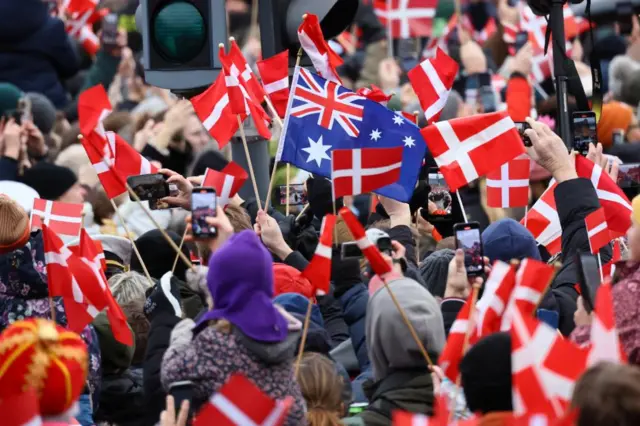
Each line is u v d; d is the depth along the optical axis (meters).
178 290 19.20
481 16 53.78
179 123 34.34
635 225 18.39
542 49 45.25
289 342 16.88
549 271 17.17
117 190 22.31
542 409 14.80
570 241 21.34
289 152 23.48
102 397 20.88
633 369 12.97
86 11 47.47
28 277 20.77
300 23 26.19
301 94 23.64
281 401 15.51
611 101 39.09
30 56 40.44
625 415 12.69
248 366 16.67
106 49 45.72
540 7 26.53
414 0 49.28
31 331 14.90
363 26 49.12
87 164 33.28
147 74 26.00
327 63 24.94
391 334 18.11
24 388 14.77
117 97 45.00
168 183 22.28
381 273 18.11
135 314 21.75
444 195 25.20
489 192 25.86
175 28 25.86
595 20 45.81
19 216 20.78
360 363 21.22
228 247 16.89
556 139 22.02
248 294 16.75
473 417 14.60
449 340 17.61
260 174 26.89
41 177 30.80
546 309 20.75
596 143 24.41
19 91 35.97
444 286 22.33
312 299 19.91
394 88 47.72
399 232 23.14
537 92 44.81
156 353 18.66
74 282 19.91
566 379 14.88
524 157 25.72
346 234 24.52
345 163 20.50
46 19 40.50
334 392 17.86
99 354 20.19
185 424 16.22
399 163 20.64
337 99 23.72
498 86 45.66
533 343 14.91
